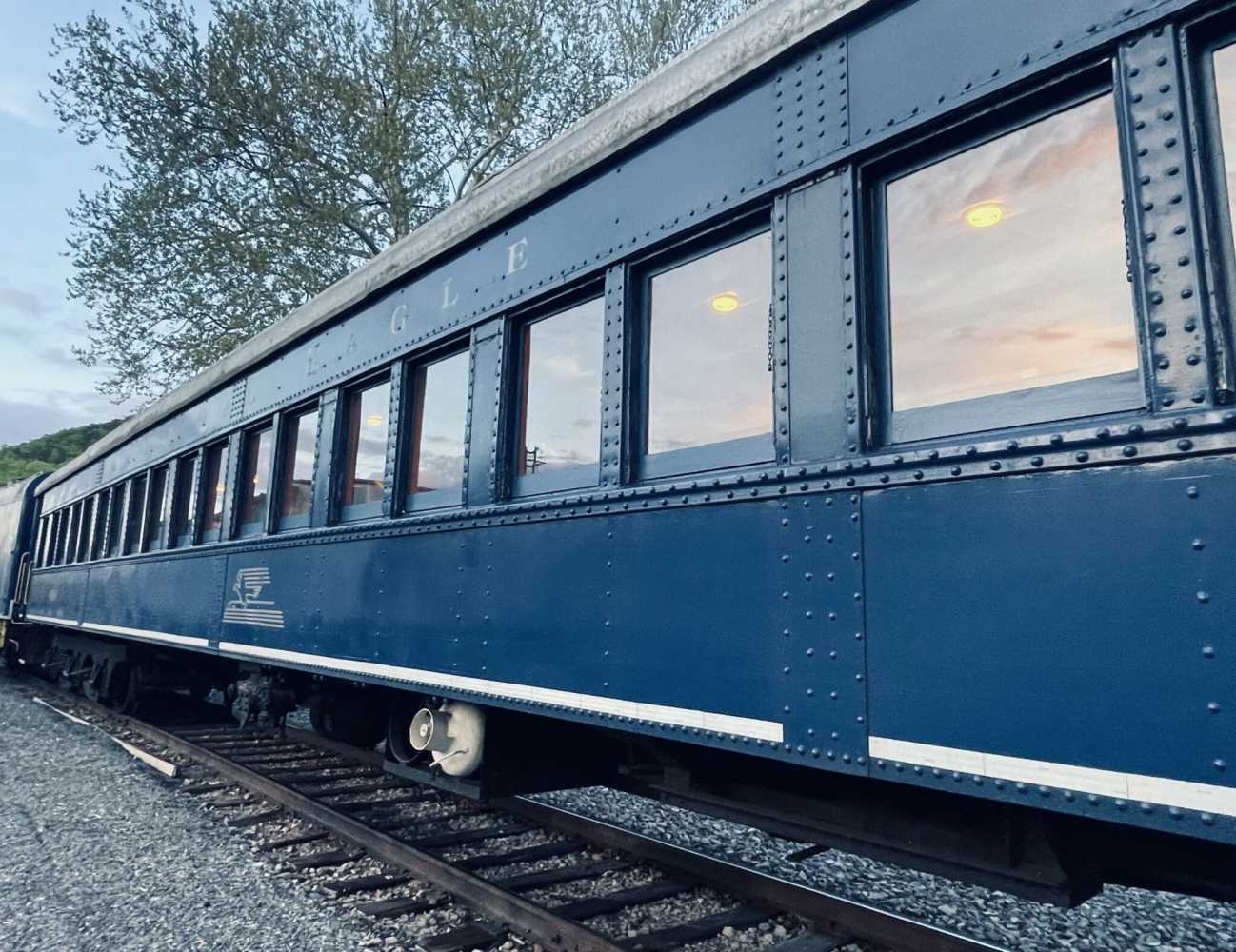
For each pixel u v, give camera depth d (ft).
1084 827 7.66
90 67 51.34
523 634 11.00
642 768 12.21
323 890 12.26
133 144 53.26
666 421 9.88
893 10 7.78
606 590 9.86
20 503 46.91
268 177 55.62
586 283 11.11
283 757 22.41
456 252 13.83
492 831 15.10
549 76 55.72
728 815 10.25
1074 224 6.64
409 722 15.15
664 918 11.28
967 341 7.20
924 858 8.29
